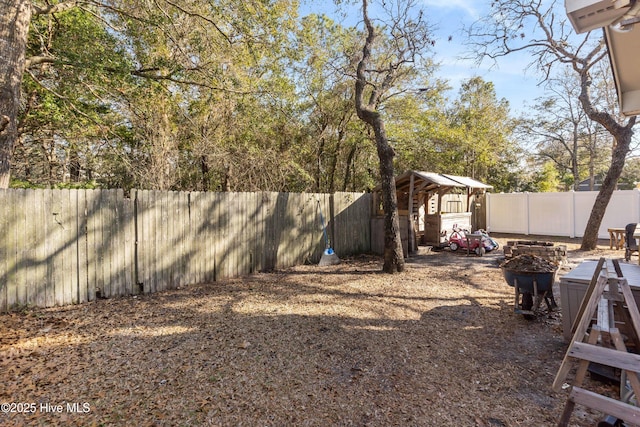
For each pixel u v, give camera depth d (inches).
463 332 154.7
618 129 358.0
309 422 91.5
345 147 547.8
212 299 207.9
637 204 422.6
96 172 373.7
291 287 237.5
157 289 228.2
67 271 194.4
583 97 369.7
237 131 404.5
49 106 266.4
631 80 161.5
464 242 387.2
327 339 146.5
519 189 896.3
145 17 269.6
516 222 530.6
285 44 377.7
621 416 73.3
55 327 158.7
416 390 107.0
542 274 163.0
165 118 346.6
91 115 292.5
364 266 314.3
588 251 373.1
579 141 850.1
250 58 365.4
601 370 110.1
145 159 334.3
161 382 111.1
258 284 246.7
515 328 159.2
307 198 329.7
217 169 401.7
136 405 98.7
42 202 186.4
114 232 211.6
